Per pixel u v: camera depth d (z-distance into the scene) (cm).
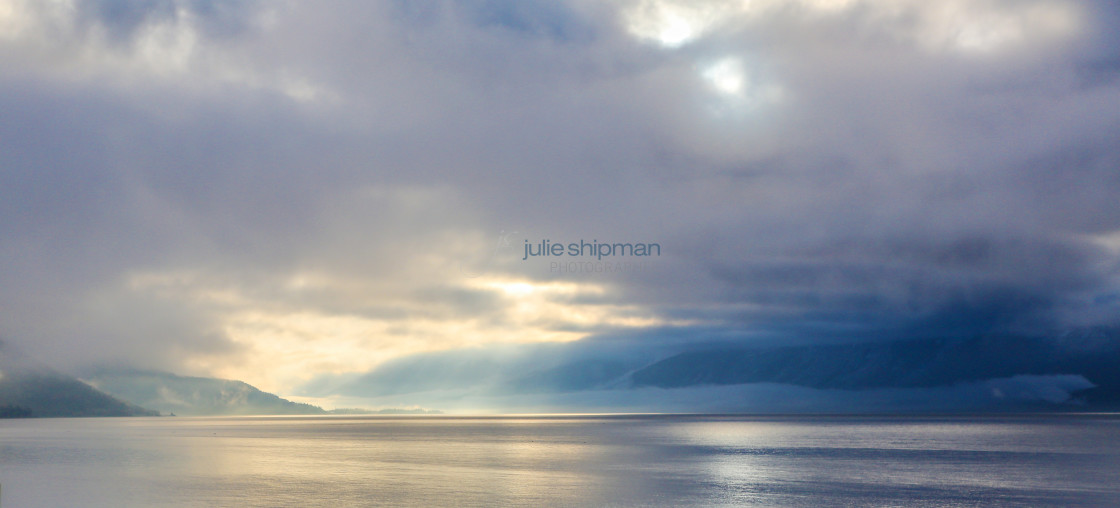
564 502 6538
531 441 15338
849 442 14900
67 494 6906
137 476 8281
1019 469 9306
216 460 10244
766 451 12331
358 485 7500
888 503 6675
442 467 9381
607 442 15025
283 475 8400
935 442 14925
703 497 6881
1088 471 9081
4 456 10912
